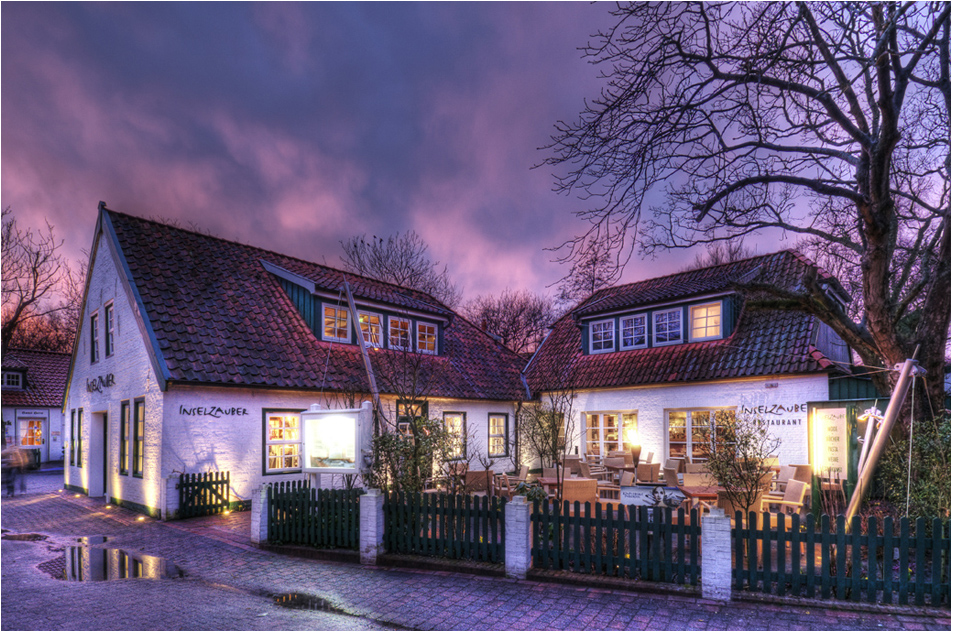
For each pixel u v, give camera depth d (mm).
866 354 9922
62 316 43031
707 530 6695
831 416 9008
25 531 11602
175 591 7234
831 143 9812
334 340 16859
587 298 24344
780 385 15531
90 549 9797
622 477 12461
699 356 17594
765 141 9047
